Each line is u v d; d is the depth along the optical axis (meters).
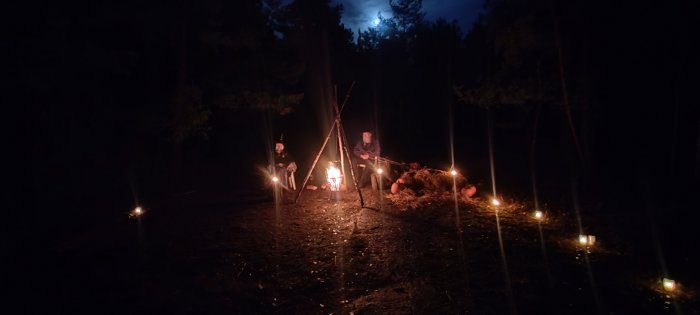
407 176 9.95
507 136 20.86
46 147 8.48
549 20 9.62
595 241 6.50
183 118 9.77
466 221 7.47
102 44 8.48
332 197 9.43
